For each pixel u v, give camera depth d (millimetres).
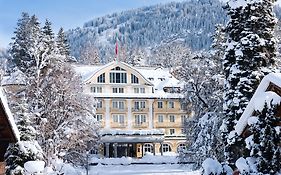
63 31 92875
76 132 50156
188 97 49188
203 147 43719
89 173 59406
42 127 46969
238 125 20438
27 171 25375
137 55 155625
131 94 92125
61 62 53438
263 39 32719
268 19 32875
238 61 32781
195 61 49969
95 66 96625
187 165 67688
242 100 31938
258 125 18594
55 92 50562
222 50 46625
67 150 51000
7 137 18094
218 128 42500
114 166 69875
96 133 54094
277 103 18453
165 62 152875
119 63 91562
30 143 29047
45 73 52031
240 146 28844
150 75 100312
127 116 91938
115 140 83312
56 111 49906
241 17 33219
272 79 19047
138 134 84750
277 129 18219
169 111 94812
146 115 93438
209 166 22578
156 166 71062
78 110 52000
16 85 51125
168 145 94562
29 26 65938
